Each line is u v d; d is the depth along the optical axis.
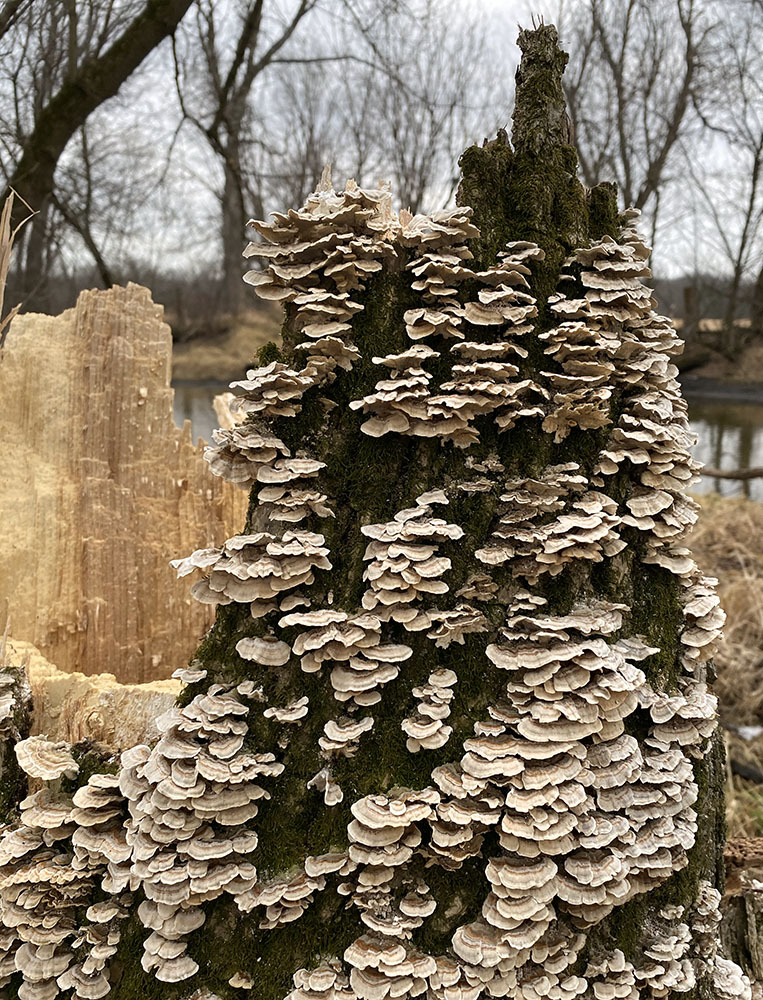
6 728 3.12
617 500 2.97
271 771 2.61
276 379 2.62
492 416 2.87
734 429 19.06
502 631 2.74
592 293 2.85
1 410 4.44
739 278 21.52
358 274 2.72
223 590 2.69
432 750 2.77
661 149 16.89
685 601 3.14
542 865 2.54
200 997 2.65
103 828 2.74
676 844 2.83
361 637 2.60
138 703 3.28
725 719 7.75
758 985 3.61
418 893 2.66
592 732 2.57
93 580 4.43
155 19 8.14
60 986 2.68
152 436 4.71
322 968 2.60
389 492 2.89
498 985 2.51
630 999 2.73
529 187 2.92
